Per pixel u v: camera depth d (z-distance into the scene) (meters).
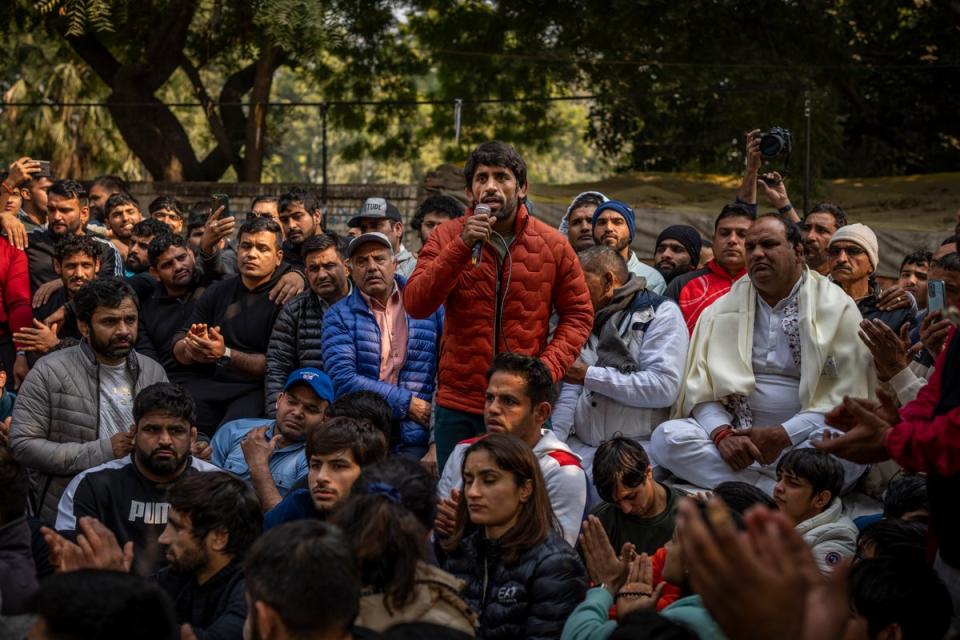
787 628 1.87
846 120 16.78
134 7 15.68
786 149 6.99
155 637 2.86
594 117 17.92
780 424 5.66
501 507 4.16
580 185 13.11
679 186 13.02
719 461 5.62
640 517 4.94
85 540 3.62
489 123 18.64
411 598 3.45
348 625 2.97
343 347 6.09
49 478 5.67
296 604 2.90
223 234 7.35
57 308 7.42
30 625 3.47
